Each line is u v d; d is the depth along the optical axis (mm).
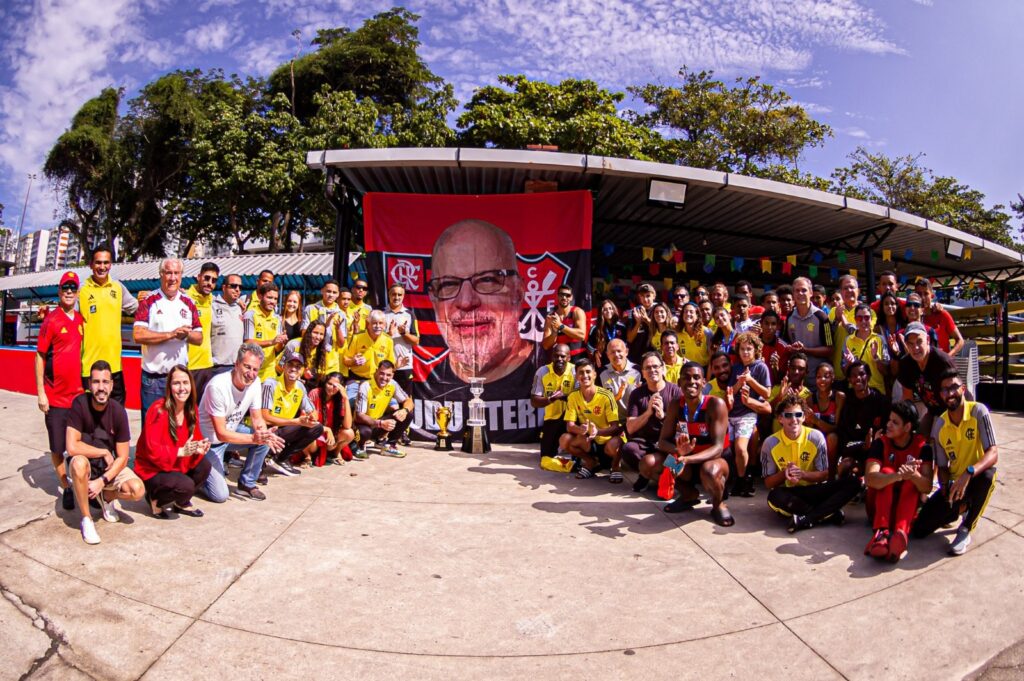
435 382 7336
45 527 4195
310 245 29078
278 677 2727
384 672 2781
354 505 4863
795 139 21828
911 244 11133
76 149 25922
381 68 24953
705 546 4203
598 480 5734
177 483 4332
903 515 4043
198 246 29922
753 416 5398
